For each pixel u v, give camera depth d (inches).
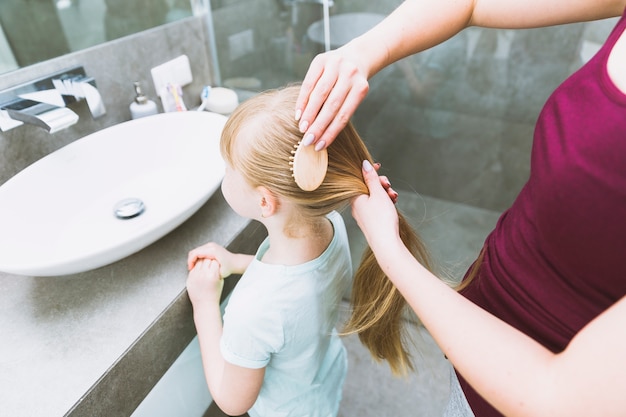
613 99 15.0
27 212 29.1
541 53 62.9
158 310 25.5
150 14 41.5
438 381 55.4
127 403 24.7
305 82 19.2
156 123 37.3
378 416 52.2
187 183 35.4
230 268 29.2
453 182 81.7
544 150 18.0
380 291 26.7
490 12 25.0
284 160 21.1
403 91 73.1
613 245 14.9
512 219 21.7
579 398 11.0
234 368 25.1
